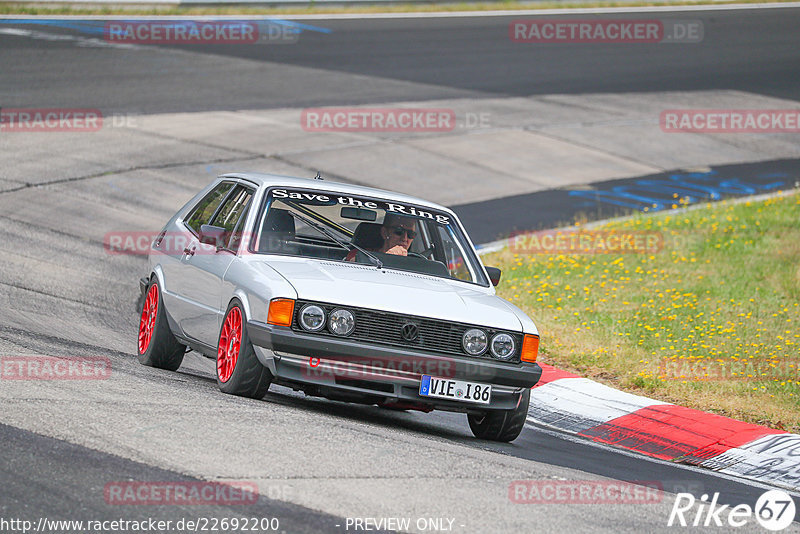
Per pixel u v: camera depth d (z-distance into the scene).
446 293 28.62
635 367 39.34
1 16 119.44
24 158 69.88
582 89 110.00
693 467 29.09
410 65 113.62
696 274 56.31
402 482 20.88
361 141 84.44
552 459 26.95
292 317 26.20
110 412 23.72
